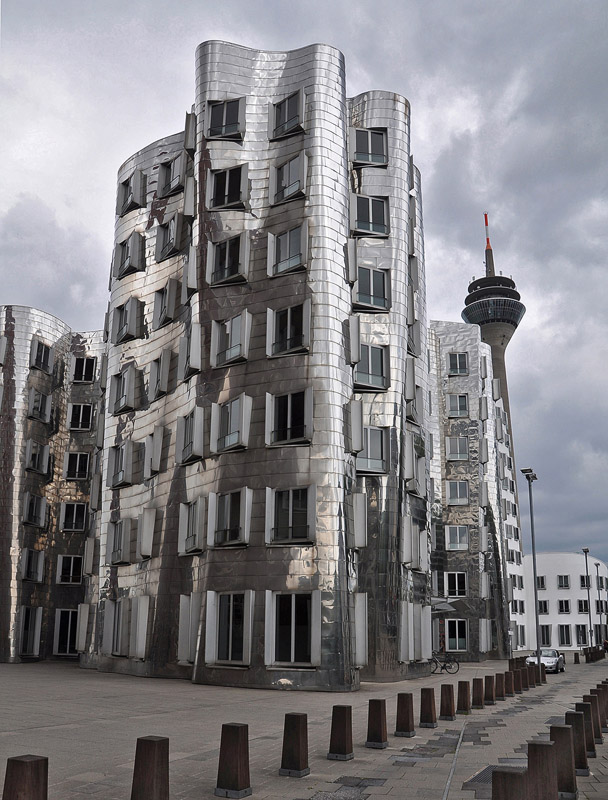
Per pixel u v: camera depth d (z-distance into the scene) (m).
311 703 22.52
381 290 36.66
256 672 27.98
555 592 109.06
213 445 31.48
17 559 48.62
